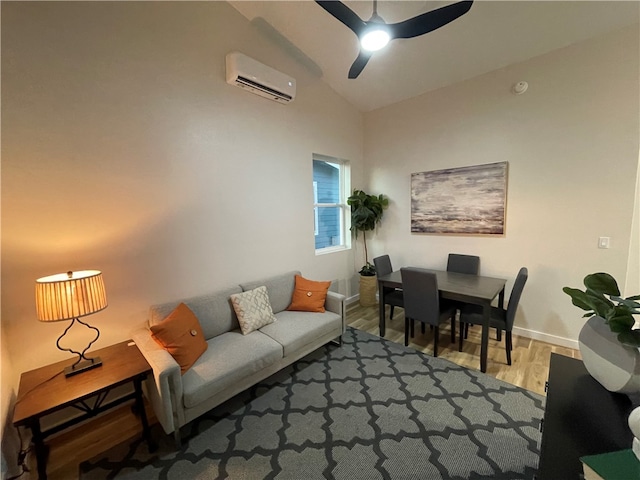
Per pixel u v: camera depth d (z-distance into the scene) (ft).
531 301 9.98
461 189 11.29
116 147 6.64
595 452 2.76
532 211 9.73
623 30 7.83
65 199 6.02
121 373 5.39
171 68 7.47
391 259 14.05
